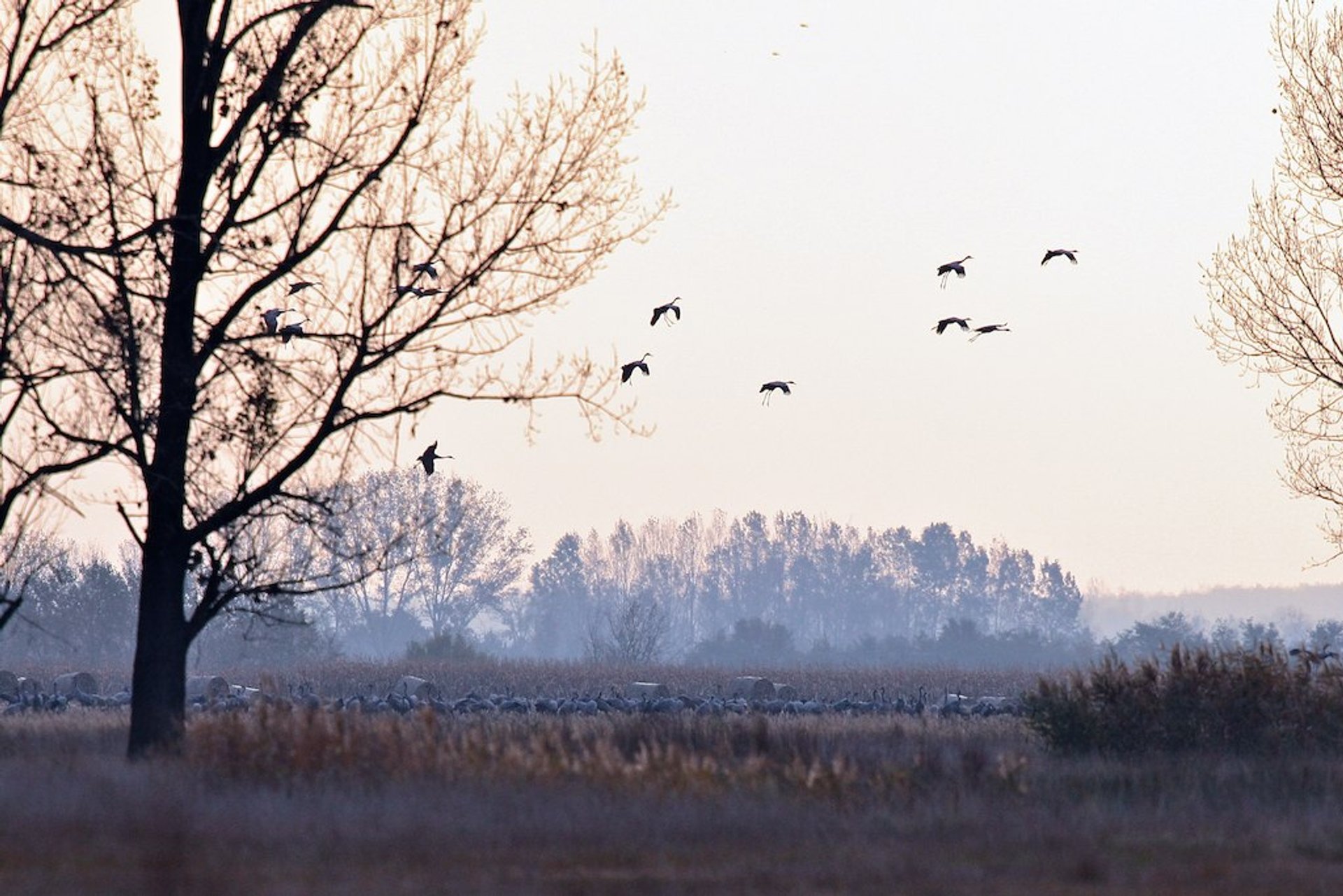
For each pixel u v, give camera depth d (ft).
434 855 124.26
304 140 197.77
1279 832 147.84
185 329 197.47
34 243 189.37
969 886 113.91
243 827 135.03
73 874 111.75
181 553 200.75
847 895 108.88
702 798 159.02
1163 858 130.41
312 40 200.03
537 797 155.02
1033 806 162.09
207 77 198.59
